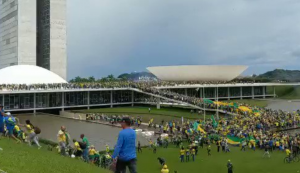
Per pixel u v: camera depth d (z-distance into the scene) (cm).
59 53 14038
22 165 1560
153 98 10881
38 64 14862
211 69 13288
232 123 6475
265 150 4541
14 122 2405
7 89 8512
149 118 7981
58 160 1948
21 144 2294
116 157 1173
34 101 8944
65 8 14162
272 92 16562
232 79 14238
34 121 7394
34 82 9888
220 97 13275
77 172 1709
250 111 8106
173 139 5394
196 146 4528
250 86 14238
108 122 7338
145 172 3534
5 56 14425
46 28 14162
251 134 5281
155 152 4622
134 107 10112
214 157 4350
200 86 11719
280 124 6700
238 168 3766
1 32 14812
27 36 13375
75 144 2511
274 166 3847
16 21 13400
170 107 10025
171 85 11562
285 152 4666
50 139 4956
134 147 1172
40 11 14600
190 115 8281
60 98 9400
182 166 3862
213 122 6431
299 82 15450
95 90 9756
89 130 6303
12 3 13738
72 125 6919
